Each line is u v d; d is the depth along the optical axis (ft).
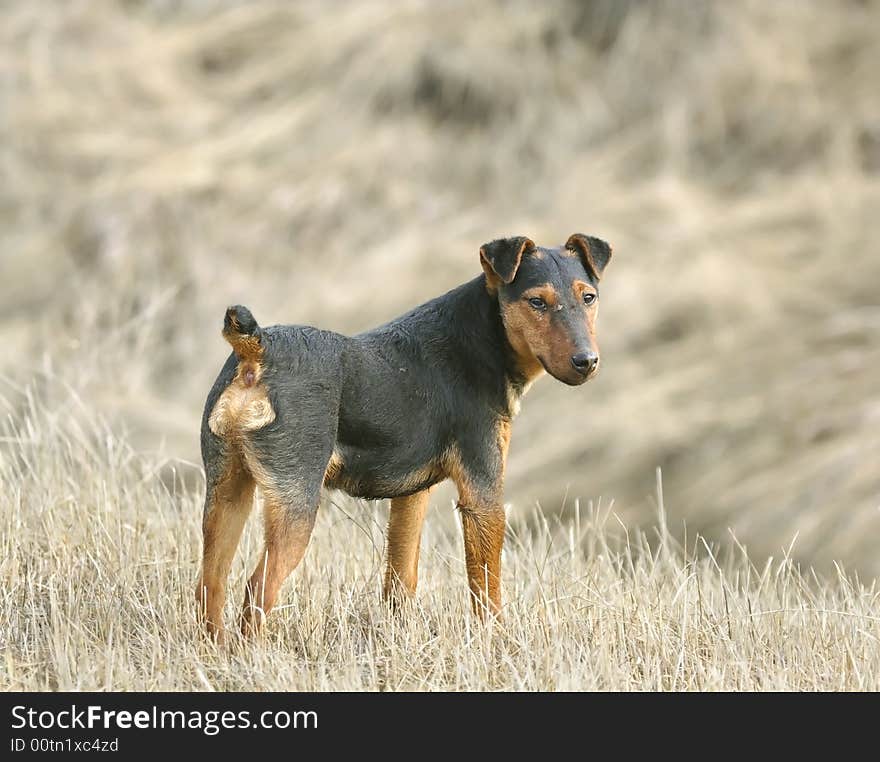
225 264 68.80
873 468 50.78
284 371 22.35
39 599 25.08
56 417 31.42
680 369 59.77
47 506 27.73
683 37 79.10
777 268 64.90
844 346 59.11
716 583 29.19
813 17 80.79
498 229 70.03
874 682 23.54
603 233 67.72
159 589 25.34
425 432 24.02
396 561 25.36
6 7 83.76
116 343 45.75
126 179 71.77
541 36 80.79
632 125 76.84
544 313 24.06
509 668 23.18
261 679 21.97
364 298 66.64
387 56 79.15
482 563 24.56
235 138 76.48
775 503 51.21
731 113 75.36
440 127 77.10
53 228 70.49
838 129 73.36
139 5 87.04
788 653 24.56
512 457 57.47
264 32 84.23
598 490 54.80
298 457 22.35
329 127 76.84
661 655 24.29
